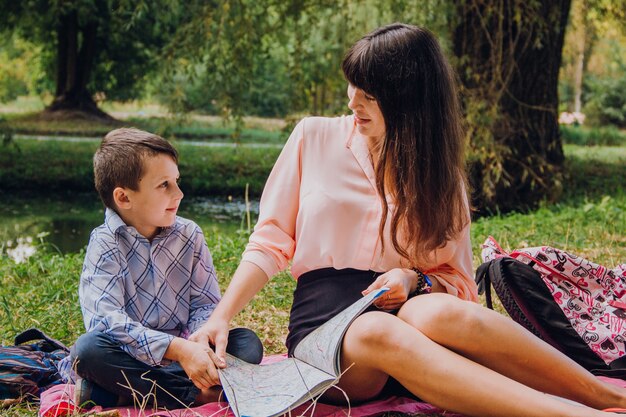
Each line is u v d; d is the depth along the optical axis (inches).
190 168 582.9
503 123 380.5
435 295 104.0
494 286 131.5
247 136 854.5
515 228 281.3
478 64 369.7
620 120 1012.5
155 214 122.3
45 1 727.7
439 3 356.5
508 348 100.2
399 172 110.6
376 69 109.5
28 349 133.6
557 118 411.2
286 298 185.8
